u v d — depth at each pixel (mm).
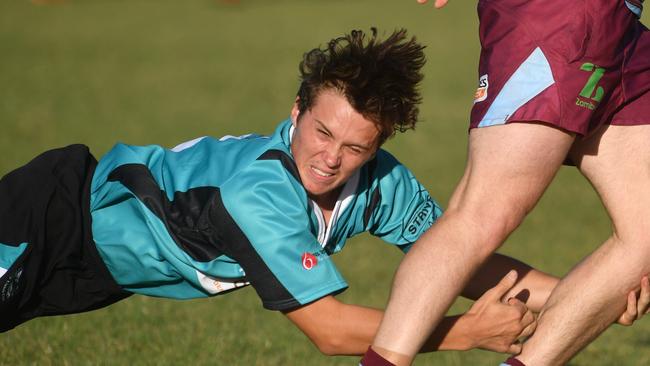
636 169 13258
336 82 12234
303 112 12719
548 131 12539
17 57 72625
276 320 21828
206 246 13070
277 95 59062
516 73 12742
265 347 19688
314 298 12570
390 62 12406
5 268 13695
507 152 12523
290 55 75250
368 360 12109
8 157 39969
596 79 12719
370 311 12711
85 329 20281
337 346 12820
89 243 14109
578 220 33062
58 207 14234
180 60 72750
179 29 90812
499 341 12859
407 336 12039
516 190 12586
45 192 14242
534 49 12750
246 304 23000
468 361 19469
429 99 58062
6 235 13938
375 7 107875
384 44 12602
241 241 12664
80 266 14312
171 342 19703
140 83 62906
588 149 13414
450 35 86188
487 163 12609
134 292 14359
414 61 12695
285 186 12688
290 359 18984
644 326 22125
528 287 14242
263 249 12547
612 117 13281
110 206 14047
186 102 56406
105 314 21531
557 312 13336
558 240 30141
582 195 37125
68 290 14414
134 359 18578
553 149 12609
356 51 12414
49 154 14961
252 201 12602
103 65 70062
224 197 12773
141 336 19906
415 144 46062
